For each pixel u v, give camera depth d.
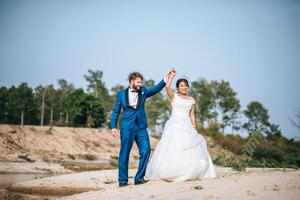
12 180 18.06
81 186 12.99
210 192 6.96
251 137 10.89
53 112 89.31
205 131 30.80
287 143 25.72
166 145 8.88
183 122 9.02
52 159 40.06
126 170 9.10
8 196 11.59
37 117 83.88
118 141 57.94
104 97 84.94
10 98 79.25
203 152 8.98
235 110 69.81
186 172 8.59
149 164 9.15
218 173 10.65
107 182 13.33
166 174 8.67
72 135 54.22
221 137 28.27
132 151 52.72
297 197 6.19
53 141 49.97
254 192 6.69
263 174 8.65
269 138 27.78
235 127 69.06
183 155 8.70
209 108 69.06
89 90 84.88
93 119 71.12
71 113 71.88
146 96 9.17
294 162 20.23
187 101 9.20
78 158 45.56
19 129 49.44
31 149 45.38
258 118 66.31
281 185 7.11
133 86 9.01
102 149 53.38
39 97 85.06
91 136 56.34
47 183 13.81
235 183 7.57
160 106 74.81
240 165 10.74
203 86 69.69
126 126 8.98
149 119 73.06
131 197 7.38
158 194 7.35
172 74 9.20
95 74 85.56
